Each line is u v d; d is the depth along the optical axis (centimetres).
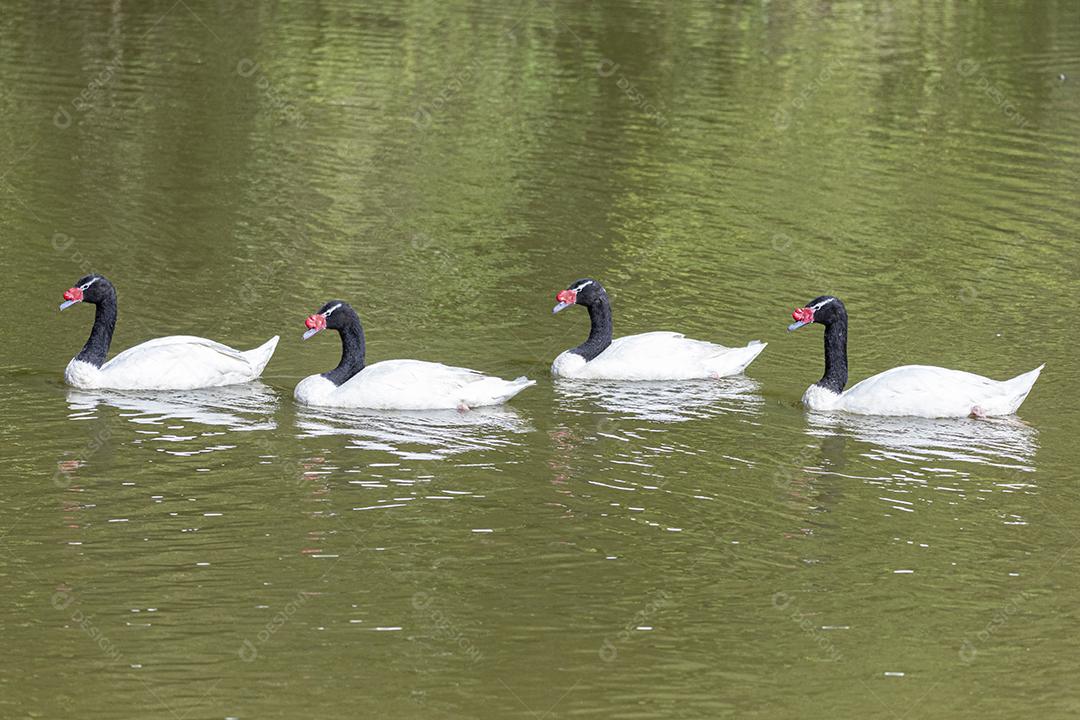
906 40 5072
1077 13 5597
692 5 5534
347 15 5188
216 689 1444
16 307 2597
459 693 1452
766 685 1488
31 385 2267
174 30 4850
